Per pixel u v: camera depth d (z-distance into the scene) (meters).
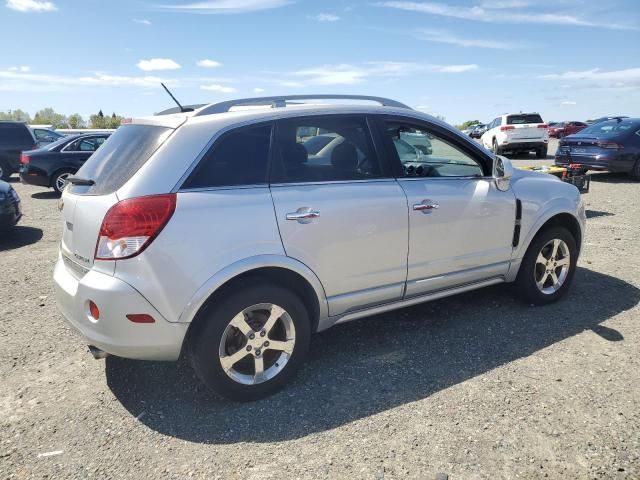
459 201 3.78
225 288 2.95
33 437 2.82
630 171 12.34
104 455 2.66
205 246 2.81
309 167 3.25
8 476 2.51
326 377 3.40
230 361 3.00
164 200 2.75
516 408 2.97
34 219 9.41
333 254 3.25
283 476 2.48
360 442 2.72
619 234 7.04
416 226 3.58
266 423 2.91
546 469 2.47
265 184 3.07
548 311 4.38
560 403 3.01
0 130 15.51
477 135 44.66
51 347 3.91
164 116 3.16
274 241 3.01
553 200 4.32
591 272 5.39
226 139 3.00
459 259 3.86
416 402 3.07
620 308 4.41
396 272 3.56
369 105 3.58
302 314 3.20
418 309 4.51
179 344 2.85
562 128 44.59
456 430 2.79
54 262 6.35
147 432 2.85
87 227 2.89
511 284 4.58
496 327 4.09
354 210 3.29
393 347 3.81
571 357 3.56
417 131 3.79
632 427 2.77
